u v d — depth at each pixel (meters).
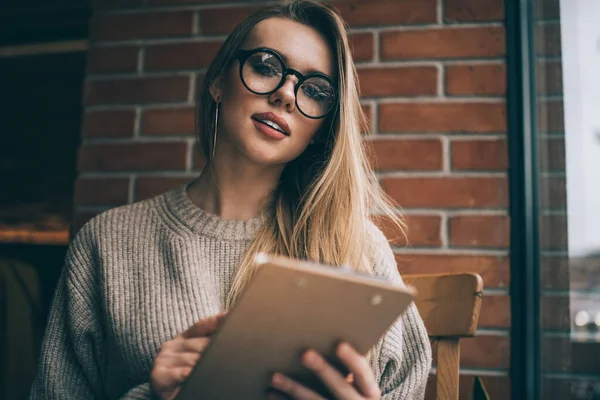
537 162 1.33
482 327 1.30
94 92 1.53
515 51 1.38
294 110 0.95
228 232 0.98
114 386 0.97
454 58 1.40
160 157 1.48
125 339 0.93
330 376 0.65
